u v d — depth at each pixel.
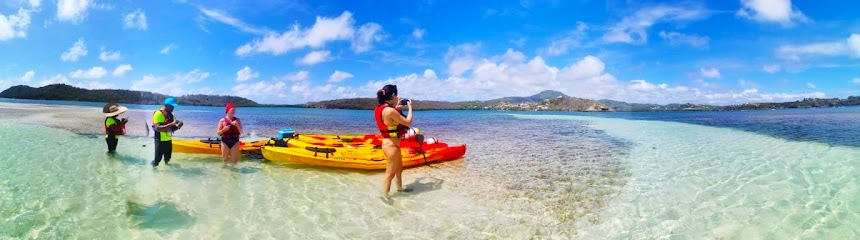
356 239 5.23
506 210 6.58
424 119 38.72
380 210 6.43
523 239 5.34
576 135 19.95
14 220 5.51
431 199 7.12
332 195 7.25
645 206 6.86
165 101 9.27
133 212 6.00
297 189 7.62
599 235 5.50
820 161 11.12
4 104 39.19
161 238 5.04
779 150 13.62
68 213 5.87
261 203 6.66
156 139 9.15
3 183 7.43
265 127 24.72
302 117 39.34
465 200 7.12
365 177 8.72
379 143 11.91
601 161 11.42
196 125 24.36
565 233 5.57
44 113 27.38
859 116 37.75
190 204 6.49
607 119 38.78
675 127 25.84
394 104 7.19
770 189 7.87
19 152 10.84
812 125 25.75
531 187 8.19
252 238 5.16
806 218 6.09
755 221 5.99
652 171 9.93
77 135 15.38
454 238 5.32
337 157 9.66
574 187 8.22
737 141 16.75
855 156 11.97
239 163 10.02
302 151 9.88
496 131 22.41
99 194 6.90
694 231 5.63
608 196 7.52
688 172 9.77
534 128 25.00
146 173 8.64
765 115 44.53
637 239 5.37
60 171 8.59
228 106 9.59
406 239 5.26
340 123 29.56
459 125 28.19
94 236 5.04
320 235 5.33
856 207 6.58
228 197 6.96
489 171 9.77
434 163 10.67
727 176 9.22
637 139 17.91
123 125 11.20
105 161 9.88
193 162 9.95
